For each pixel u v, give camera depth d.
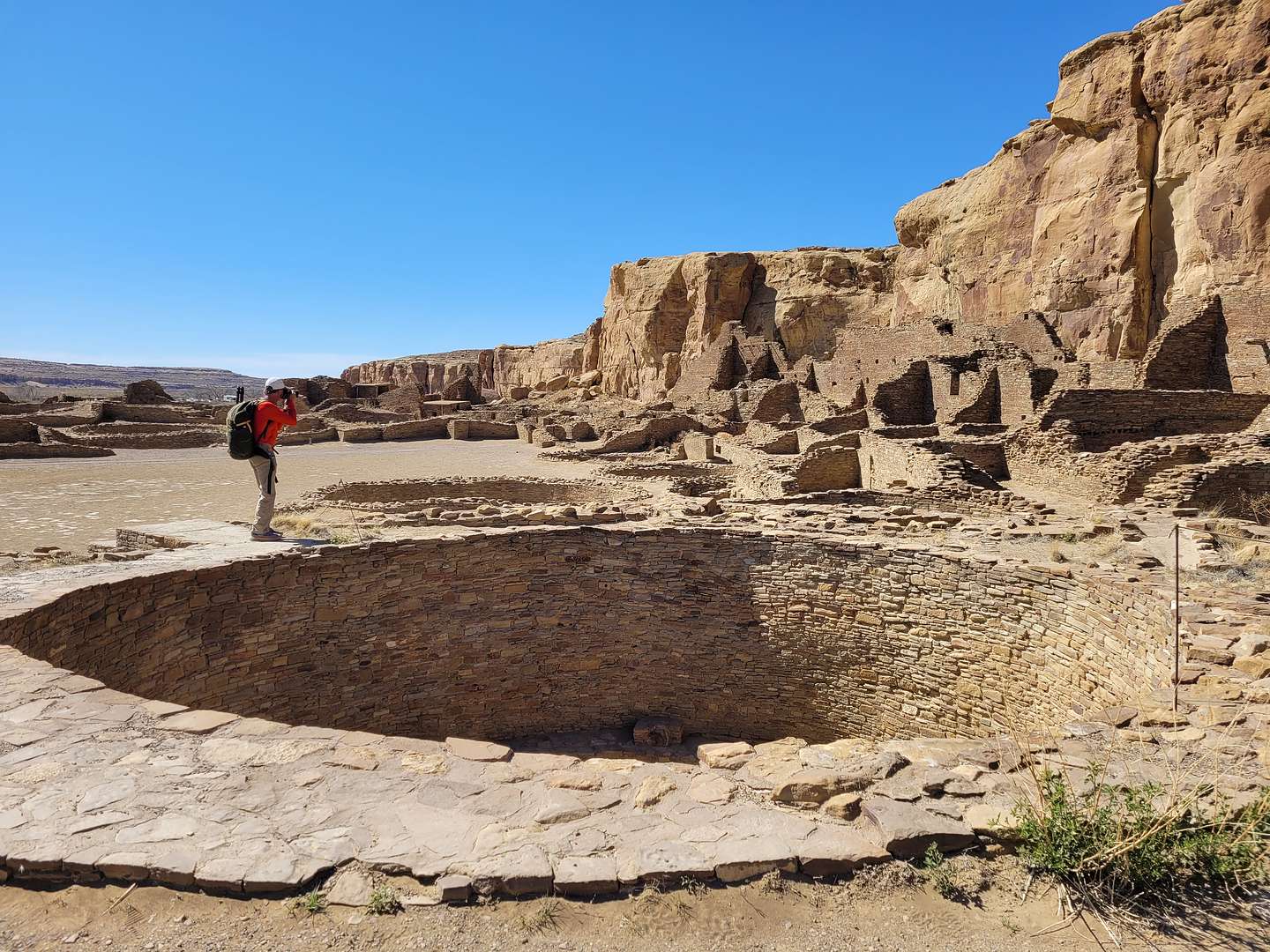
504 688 12.60
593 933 3.79
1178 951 3.67
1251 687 6.48
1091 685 9.30
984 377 34.06
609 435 45.72
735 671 12.65
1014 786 4.91
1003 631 10.52
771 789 5.12
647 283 80.06
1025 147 42.00
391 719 11.75
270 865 4.05
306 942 3.64
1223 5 31.00
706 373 59.88
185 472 33.75
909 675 11.41
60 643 8.06
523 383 129.75
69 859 4.01
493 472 33.38
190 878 3.95
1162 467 18.73
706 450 36.78
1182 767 5.06
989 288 44.72
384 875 4.07
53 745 5.29
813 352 67.69
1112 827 4.18
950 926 3.88
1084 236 37.53
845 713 11.97
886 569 11.59
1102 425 24.11
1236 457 17.83
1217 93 31.42
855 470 28.08
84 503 24.19
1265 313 27.77
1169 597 8.35
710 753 6.41
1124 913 3.92
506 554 12.62
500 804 4.76
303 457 42.12
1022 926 3.87
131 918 3.75
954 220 49.22
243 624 10.38
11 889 3.93
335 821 4.50
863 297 66.69
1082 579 9.60
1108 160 36.19
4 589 8.47
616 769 5.27
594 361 97.69
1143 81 34.59
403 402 80.56
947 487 17.91
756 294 73.88
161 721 5.71
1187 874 4.14
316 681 11.06
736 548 12.65
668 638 12.90
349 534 12.68
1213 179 31.25
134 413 58.75
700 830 4.53
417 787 4.92
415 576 11.94
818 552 12.13
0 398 60.91
